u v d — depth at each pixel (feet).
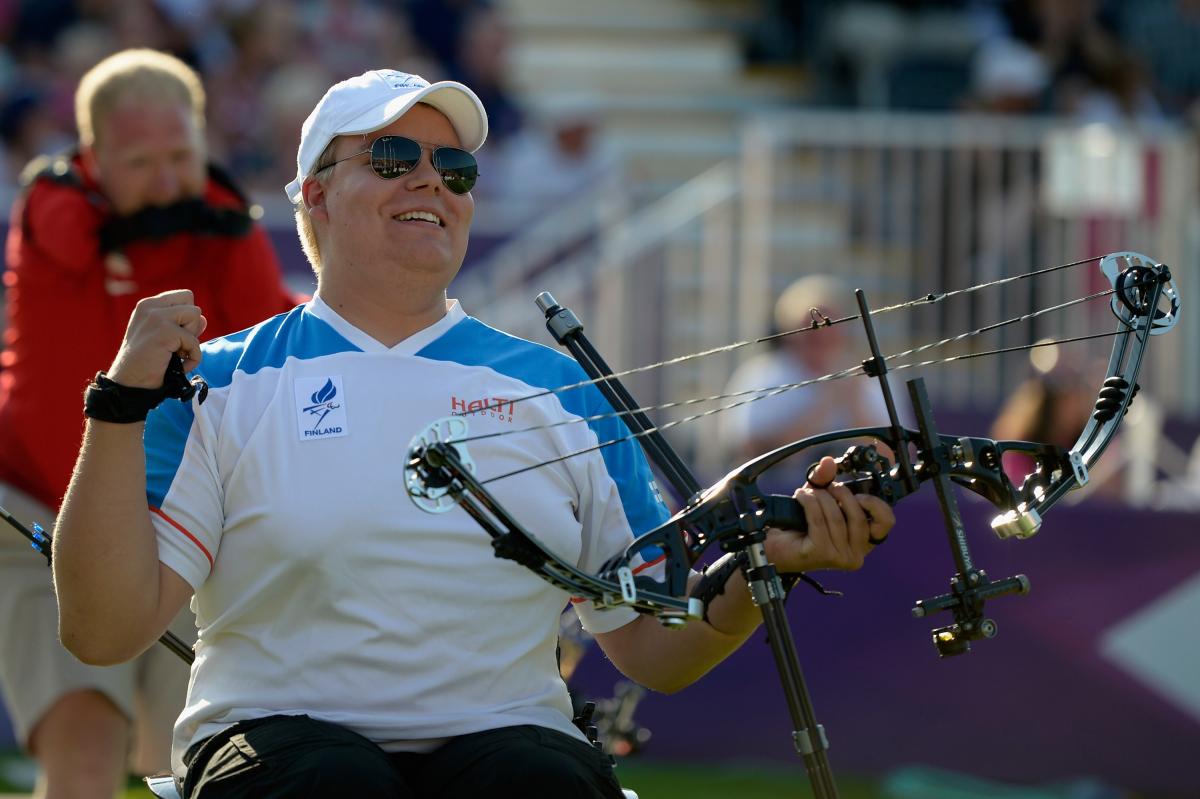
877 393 89.20
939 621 77.66
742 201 99.55
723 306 98.27
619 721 45.50
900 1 139.33
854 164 100.48
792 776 76.89
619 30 150.30
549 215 113.60
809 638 78.64
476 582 33.86
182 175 46.29
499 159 127.24
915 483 33.47
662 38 149.07
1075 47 127.03
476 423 34.83
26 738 45.83
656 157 135.95
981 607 32.65
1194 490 88.79
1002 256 97.19
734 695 79.00
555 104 145.18
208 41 135.03
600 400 36.45
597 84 147.33
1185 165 95.66
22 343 46.26
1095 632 76.84
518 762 32.04
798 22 148.77
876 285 99.40
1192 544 76.54
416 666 33.53
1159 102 133.80
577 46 149.89
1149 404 93.56
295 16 136.87
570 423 35.60
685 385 97.50
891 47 138.72
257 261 47.19
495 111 134.10
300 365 34.88
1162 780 76.02
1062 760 76.64
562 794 31.91
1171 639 76.48
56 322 45.93
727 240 98.78
